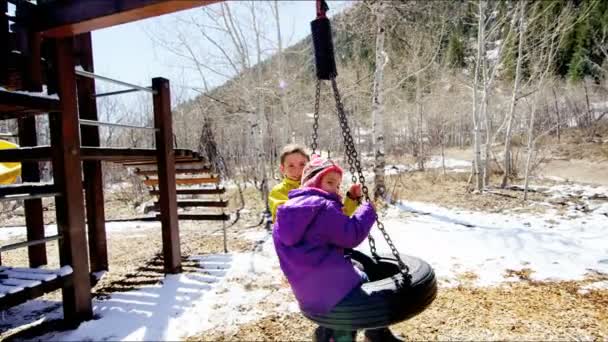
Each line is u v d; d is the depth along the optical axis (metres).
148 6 2.42
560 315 2.98
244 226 7.54
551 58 9.33
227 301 3.57
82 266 3.25
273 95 9.97
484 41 10.14
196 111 16.94
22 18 2.96
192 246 5.98
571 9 10.91
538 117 18.70
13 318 3.50
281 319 3.14
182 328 3.04
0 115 3.39
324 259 2.01
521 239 5.31
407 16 11.21
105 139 21.64
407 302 1.98
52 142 3.14
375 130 9.40
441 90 17.16
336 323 1.98
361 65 12.97
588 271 3.99
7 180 5.88
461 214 7.53
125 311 3.43
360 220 2.07
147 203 11.46
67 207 3.14
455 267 4.30
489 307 3.18
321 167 2.23
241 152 17.67
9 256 6.02
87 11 2.67
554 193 9.05
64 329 3.12
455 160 19.42
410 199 9.66
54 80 3.10
